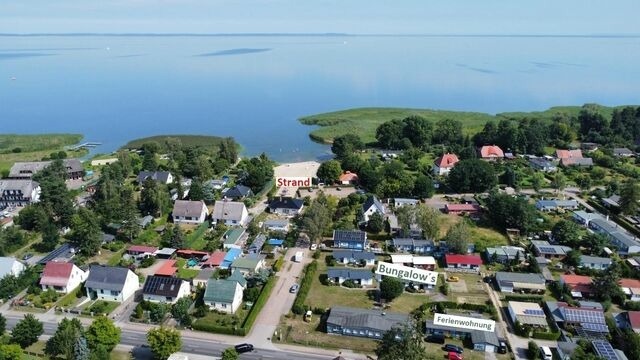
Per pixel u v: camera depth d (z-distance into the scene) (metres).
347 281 122.81
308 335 103.25
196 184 177.38
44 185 160.88
